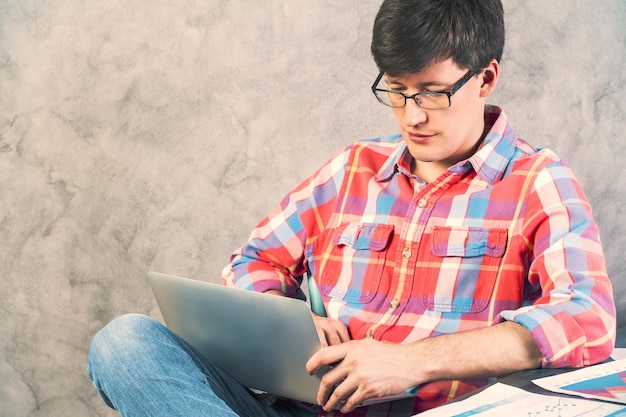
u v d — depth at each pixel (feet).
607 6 8.30
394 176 5.66
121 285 8.30
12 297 8.54
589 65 8.27
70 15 8.14
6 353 8.63
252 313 4.58
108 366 4.33
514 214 5.11
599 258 4.69
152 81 8.07
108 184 8.23
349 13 7.88
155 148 8.13
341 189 5.82
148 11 8.02
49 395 8.57
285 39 7.93
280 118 7.99
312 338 4.42
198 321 4.93
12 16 8.25
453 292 5.12
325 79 7.93
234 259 6.15
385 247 5.43
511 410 3.48
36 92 8.27
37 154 8.34
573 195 4.96
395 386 4.37
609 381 3.83
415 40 4.84
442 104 4.96
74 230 8.34
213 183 8.09
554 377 3.96
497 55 5.21
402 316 5.23
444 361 4.35
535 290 5.08
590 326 4.29
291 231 5.97
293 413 5.27
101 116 8.18
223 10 7.94
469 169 5.34
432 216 5.33
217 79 8.00
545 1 8.09
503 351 4.27
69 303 8.41
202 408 4.18
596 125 8.35
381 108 7.95
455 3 4.89
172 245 8.18
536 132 8.17
